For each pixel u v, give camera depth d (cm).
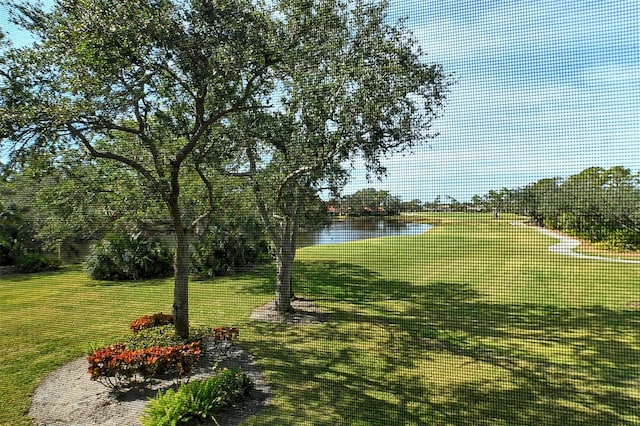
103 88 410
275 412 366
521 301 689
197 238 1105
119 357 408
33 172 432
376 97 475
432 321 639
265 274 1095
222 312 728
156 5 376
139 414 366
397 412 364
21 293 927
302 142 532
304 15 500
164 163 489
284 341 566
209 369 471
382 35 507
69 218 508
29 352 532
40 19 405
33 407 382
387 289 841
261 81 464
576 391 398
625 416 351
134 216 508
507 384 417
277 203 648
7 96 381
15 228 1256
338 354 512
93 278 1101
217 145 527
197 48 394
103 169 489
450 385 416
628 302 629
